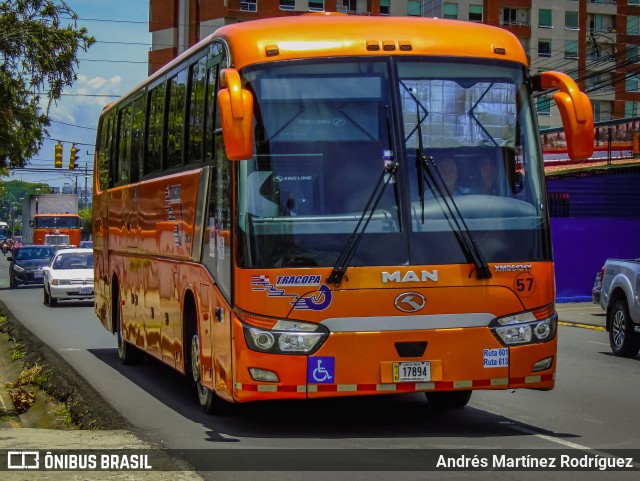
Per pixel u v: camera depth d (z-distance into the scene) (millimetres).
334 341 8836
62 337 21281
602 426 10117
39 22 15227
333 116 9211
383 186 9102
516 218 9297
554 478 7707
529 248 9266
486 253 9125
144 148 13977
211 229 10047
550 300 9328
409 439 9398
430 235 9062
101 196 17984
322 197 9047
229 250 9227
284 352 8805
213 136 10148
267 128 9125
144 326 14000
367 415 10891
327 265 8898
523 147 9523
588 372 14719
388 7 84750
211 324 9992
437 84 9422
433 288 8984
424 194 9148
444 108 9391
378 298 8898
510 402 11812
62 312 28859
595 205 34000
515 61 9680
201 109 10789
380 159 9164
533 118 9656
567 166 37031
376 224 9016
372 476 7766
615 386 13211
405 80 9359
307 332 8828
